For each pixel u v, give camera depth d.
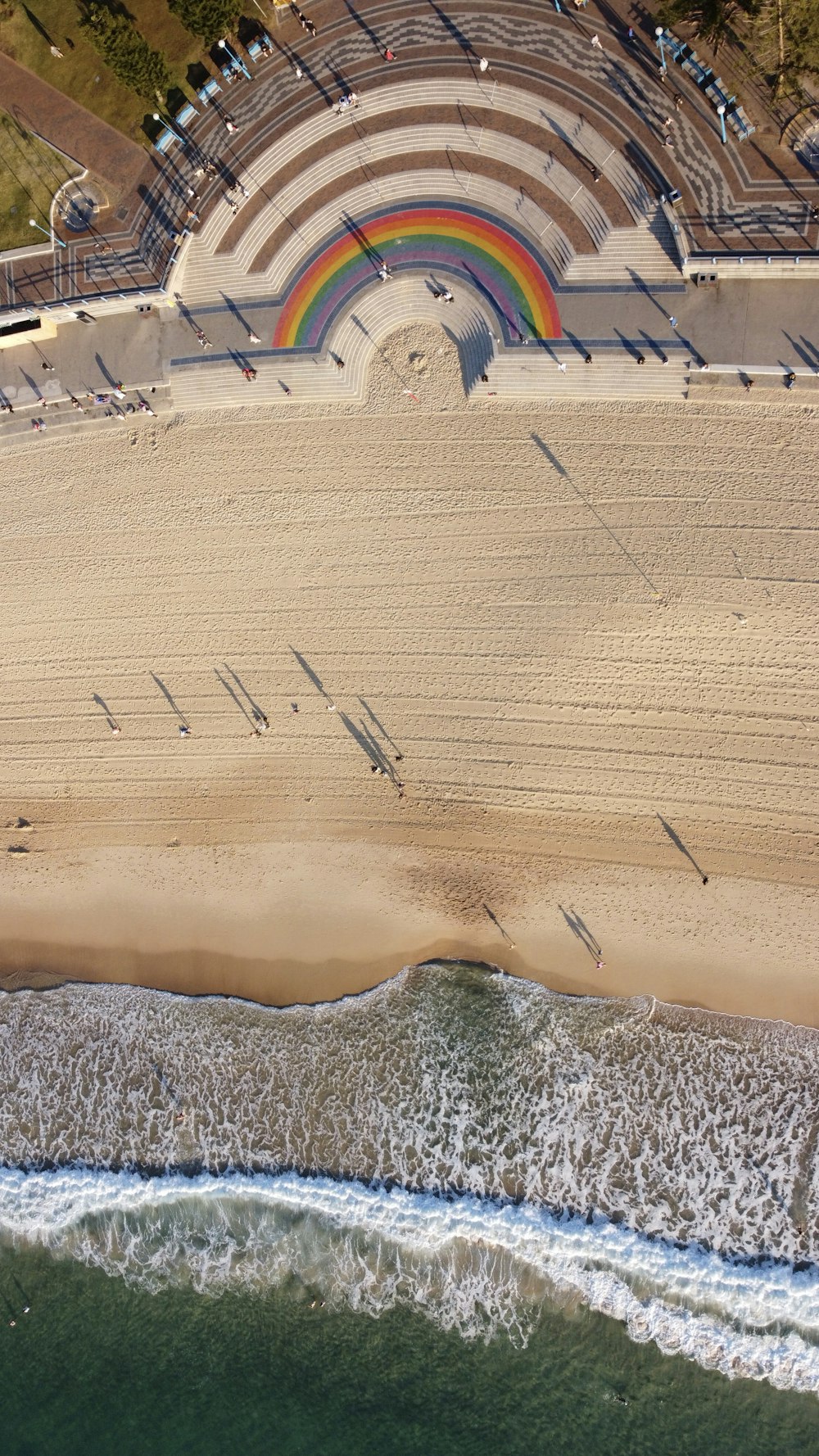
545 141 28.38
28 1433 29.59
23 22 30.48
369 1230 29.22
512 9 28.36
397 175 29.09
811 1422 26.83
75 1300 30.20
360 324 29.78
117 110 30.09
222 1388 29.14
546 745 29.81
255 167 29.58
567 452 29.39
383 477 30.30
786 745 28.78
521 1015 29.75
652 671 29.31
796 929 28.78
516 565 29.84
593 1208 28.61
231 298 30.17
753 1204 28.08
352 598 30.66
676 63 27.56
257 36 29.25
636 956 29.44
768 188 27.30
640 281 28.22
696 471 28.84
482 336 29.20
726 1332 27.50
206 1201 30.02
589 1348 27.94
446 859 30.28
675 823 29.31
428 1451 27.86
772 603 28.72
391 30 28.88
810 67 26.00
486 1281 28.58
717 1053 28.91
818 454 28.22
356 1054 30.17
